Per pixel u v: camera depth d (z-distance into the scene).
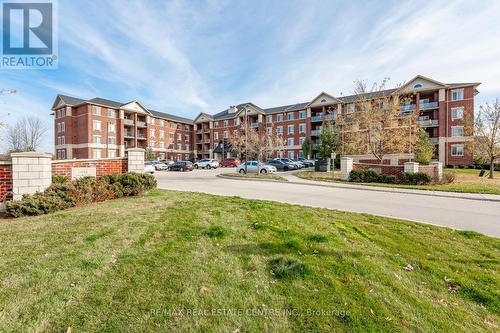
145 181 9.94
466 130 21.48
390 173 16.94
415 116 21.28
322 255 3.88
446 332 2.36
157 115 59.09
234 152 47.81
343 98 43.66
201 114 65.19
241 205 7.68
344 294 2.85
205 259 3.64
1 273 3.14
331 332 2.29
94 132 46.56
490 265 3.80
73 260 3.52
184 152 65.94
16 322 2.31
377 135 20.92
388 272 3.42
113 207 7.20
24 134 40.38
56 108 49.22
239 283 3.03
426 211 8.05
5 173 7.16
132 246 4.10
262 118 54.31
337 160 32.28
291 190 13.03
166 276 3.14
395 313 2.58
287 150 51.59
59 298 2.66
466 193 11.95
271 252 3.95
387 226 5.79
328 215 6.71
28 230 4.92
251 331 2.28
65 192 7.28
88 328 2.25
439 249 4.39
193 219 5.81
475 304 2.83
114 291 2.80
